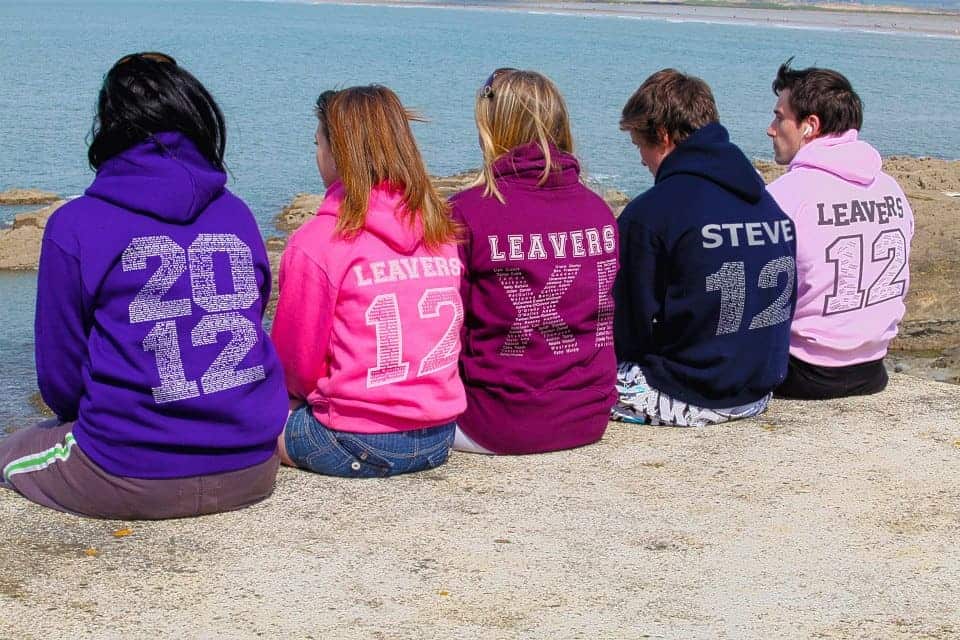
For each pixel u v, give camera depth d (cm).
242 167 3167
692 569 392
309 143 3762
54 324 392
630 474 475
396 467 458
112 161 397
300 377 453
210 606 356
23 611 348
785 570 394
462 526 420
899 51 11069
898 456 505
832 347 566
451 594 369
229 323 407
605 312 494
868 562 402
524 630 348
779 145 576
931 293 1367
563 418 489
